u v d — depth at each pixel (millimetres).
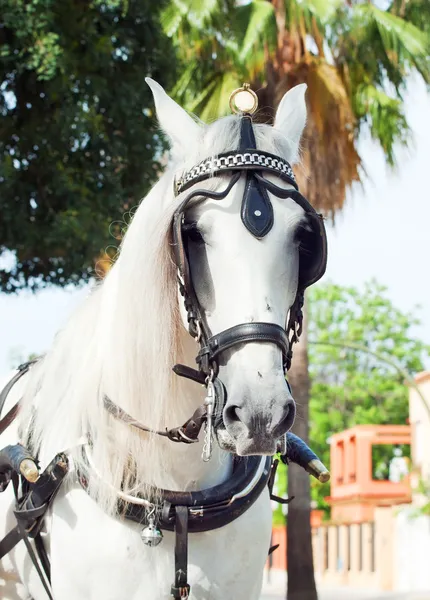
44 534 3352
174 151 3158
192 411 3084
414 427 37281
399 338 47219
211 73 14195
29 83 11805
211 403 2740
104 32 12312
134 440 3080
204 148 2963
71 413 3252
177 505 3070
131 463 3100
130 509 3039
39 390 3527
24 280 12883
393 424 46062
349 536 40750
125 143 12594
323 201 14195
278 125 3264
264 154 2896
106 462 3102
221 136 2938
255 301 2693
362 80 14461
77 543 3094
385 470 44906
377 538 36250
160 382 2988
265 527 3254
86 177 12477
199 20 13164
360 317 47531
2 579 3688
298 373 13602
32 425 3471
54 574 3178
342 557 41344
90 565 3061
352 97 14461
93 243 11984
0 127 12094
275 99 13914
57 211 12281
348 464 43625
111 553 3033
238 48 13477
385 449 44531
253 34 13344
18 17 11102
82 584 3088
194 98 14375
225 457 3209
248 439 2578
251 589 3225
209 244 2770
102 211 12375
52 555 3195
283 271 2770
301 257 2893
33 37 11273
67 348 3438
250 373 2631
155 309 2945
